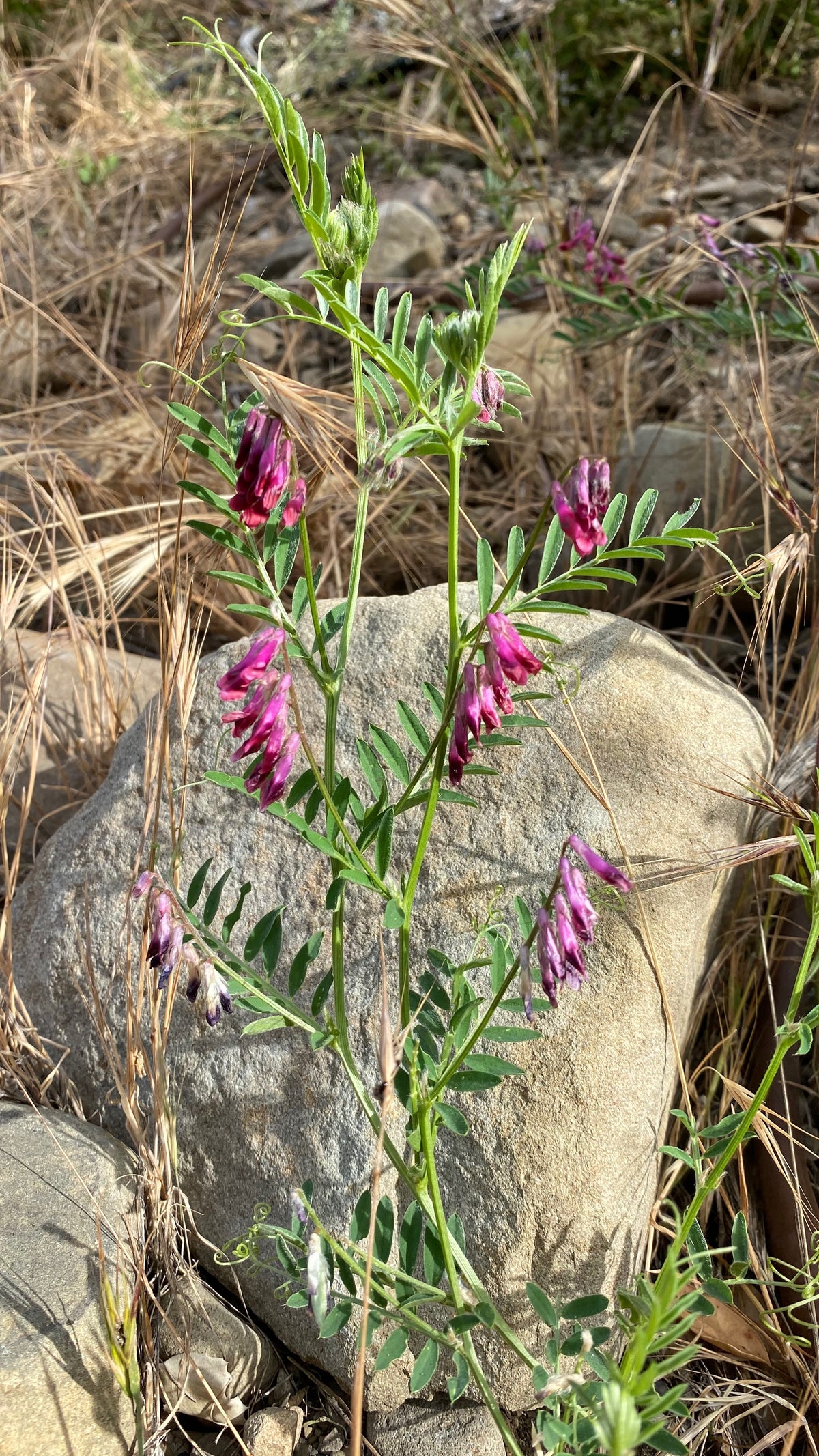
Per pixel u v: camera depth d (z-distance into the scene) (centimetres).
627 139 111
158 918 40
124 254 103
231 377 88
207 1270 48
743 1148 50
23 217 105
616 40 111
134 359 92
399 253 97
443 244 101
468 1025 41
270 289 36
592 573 39
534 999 42
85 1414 43
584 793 48
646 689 50
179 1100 48
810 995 51
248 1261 47
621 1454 33
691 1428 45
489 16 126
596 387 81
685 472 69
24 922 54
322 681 40
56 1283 44
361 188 38
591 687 50
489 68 101
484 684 37
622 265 73
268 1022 41
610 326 70
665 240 84
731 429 71
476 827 48
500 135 104
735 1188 49
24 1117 48
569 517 36
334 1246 39
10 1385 42
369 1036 47
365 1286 37
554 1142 45
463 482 79
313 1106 47
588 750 47
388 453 37
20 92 116
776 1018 51
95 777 60
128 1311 44
